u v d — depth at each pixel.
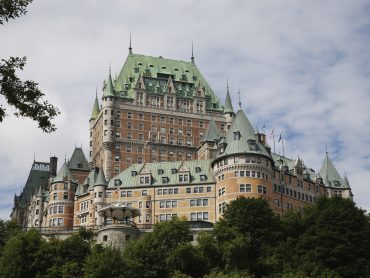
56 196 179.62
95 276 96.38
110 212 126.62
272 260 109.94
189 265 106.50
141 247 107.88
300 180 169.88
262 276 107.56
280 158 175.12
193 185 159.75
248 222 119.19
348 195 180.50
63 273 99.81
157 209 159.88
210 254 109.38
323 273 102.62
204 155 186.75
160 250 108.19
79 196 174.75
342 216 113.38
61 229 146.62
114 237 121.38
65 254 106.94
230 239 114.50
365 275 105.50
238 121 162.38
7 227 132.00
